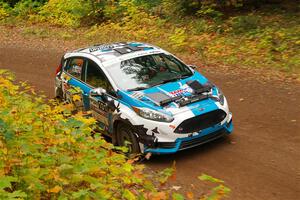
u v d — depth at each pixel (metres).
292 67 11.86
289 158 7.11
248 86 11.09
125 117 7.61
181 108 7.33
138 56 8.68
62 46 17.64
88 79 8.84
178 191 6.31
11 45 18.64
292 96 10.00
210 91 7.87
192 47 14.91
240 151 7.56
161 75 8.28
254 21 15.25
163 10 18.83
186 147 7.33
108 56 8.77
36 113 5.57
